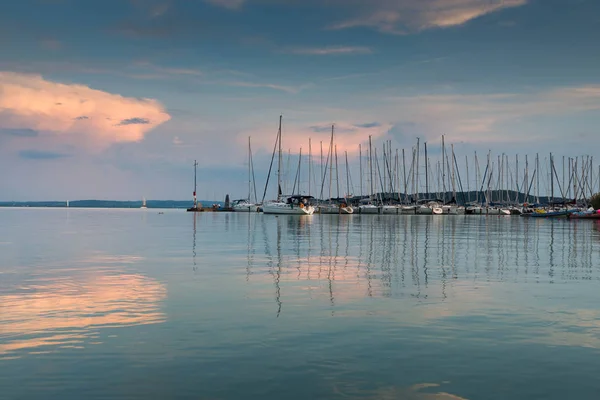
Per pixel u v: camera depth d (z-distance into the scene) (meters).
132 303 16.41
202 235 51.78
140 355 11.01
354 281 21.14
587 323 13.94
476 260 29.31
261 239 45.78
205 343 11.88
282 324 13.64
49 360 10.70
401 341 12.07
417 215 137.00
